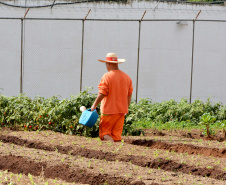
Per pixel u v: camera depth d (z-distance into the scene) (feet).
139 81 188.75
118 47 186.91
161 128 120.47
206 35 189.98
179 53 189.06
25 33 185.16
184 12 188.44
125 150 73.56
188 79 190.39
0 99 111.65
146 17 186.60
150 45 188.03
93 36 186.19
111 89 85.76
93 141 82.53
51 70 186.80
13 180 52.34
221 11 190.08
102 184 54.70
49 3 185.78
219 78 191.72
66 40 185.68
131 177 55.42
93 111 87.30
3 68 186.80
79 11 184.65
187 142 87.86
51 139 83.56
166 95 189.98
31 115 106.22
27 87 186.60
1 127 107.76
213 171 61.41
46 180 54.24
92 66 187.01
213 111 144.77
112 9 185.16
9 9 184.34
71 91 187.11
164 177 56.34
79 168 59.67
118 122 88.43
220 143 87.61
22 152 70.08
